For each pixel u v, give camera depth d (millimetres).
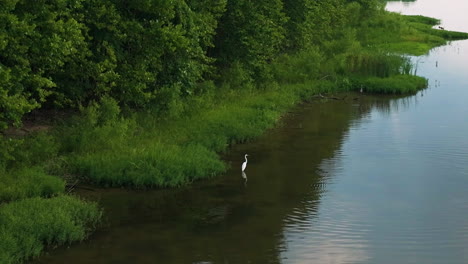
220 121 27422
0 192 17656
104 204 18734
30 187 18312
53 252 15406
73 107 25891
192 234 16812
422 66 49281
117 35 24453
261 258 15344
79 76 24531
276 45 40938
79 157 21250
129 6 25453
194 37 27844
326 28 51031
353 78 40969
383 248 16062
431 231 17297
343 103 36219
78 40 21719
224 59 34719
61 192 18906
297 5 43969
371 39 61344
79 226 16328
